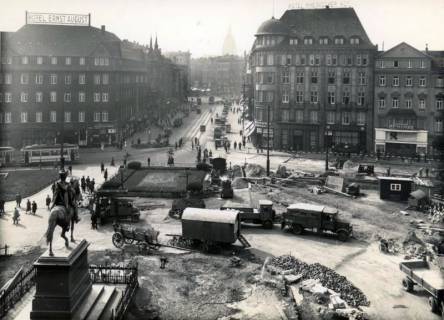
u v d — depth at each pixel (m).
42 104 92.38
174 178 63.44
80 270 23.81
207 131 113.44
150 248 36.59
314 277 32.19
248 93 125.88
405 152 86.94
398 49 87.06
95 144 94.56
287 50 91.75
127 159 80.25
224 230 36.25
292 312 27.02
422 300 29.69
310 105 92.00
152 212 48.88
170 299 28.28
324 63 90.44
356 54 88.94
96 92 94.38
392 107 88.25
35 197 54.50
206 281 31.08
